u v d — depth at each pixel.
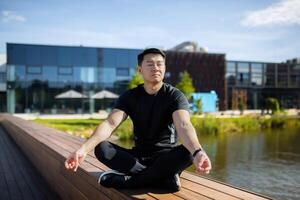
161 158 2.90
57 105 41.38
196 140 2.67
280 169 13.96
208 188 3.13
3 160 9.52
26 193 6.00
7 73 39.97
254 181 11.87
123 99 3.23
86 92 42.56
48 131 10.73
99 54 43.16
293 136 26.77
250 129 32.75
